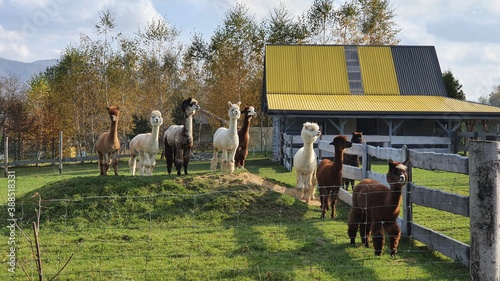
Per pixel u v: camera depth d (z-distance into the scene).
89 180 11.89
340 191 13.48
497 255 5.75
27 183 19.67
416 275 6.99
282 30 47.62
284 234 9.52
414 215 11.16
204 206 11.05
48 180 20.98
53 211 10.70
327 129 30.52
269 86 30.83
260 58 40.84
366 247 8.57
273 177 20.09
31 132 38.66
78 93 38.28
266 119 48.34
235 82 37.66
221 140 14.11
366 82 31.48
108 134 14.09
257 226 10.17
